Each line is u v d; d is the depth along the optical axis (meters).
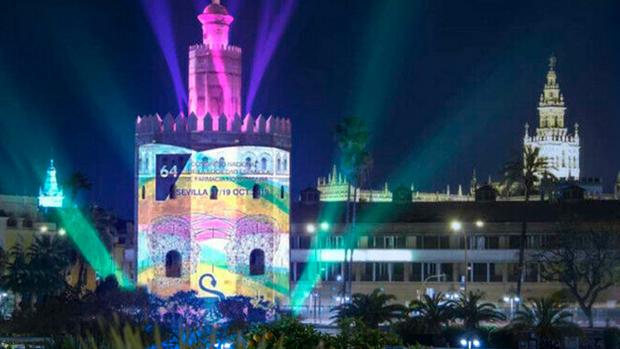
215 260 112.94
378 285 144.38
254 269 114.38
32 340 77.38
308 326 45.31
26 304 107.94
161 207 114.31
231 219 113.44
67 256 132.25
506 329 92.44
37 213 151.25
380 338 47.91
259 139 114.75
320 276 145.75
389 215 146.62
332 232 146.25
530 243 142.12
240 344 34.16
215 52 116.25
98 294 98.81
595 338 92.56
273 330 44.16
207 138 113.75
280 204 116.25
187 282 112.75
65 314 88.56
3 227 137.62
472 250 143.50
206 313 100.81
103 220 152.50
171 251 113.81
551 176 178.88
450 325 97.94
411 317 94.56
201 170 113.62
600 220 138.12
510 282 141.88
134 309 97.19
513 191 187.12
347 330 49.22
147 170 115.38
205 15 117.88
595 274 124.56
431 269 144.00
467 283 142.62
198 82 116.31
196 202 113.38
